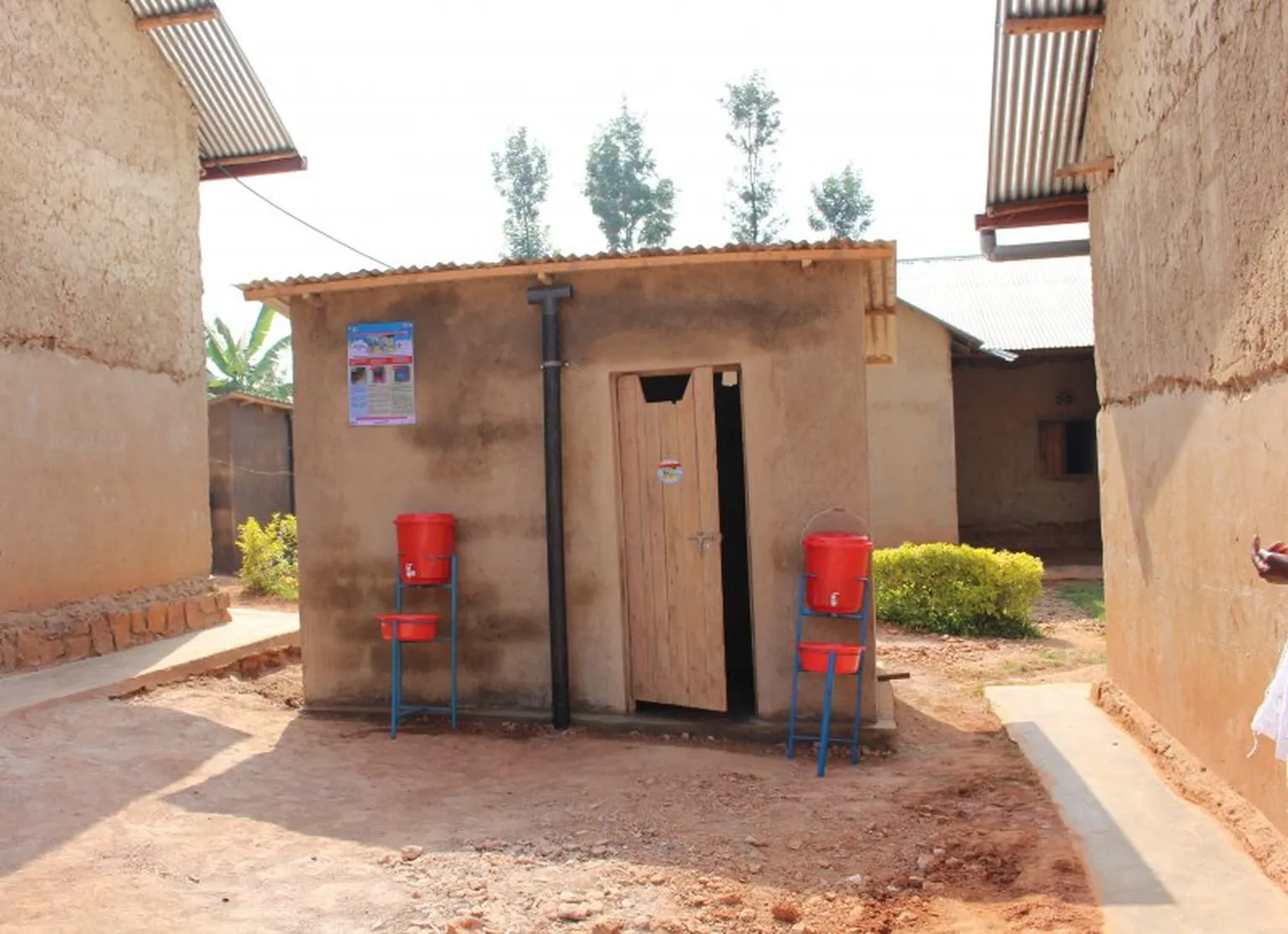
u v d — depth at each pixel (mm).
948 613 13055
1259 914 4270
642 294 7723
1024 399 21094
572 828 5512
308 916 4355
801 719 7480
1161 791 5945
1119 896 4496
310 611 8273
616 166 37281
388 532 8156
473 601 8008
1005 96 8445
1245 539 5090
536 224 38531
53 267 9320
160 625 10367
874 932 4215
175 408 11148
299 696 8852
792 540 7500
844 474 7465
